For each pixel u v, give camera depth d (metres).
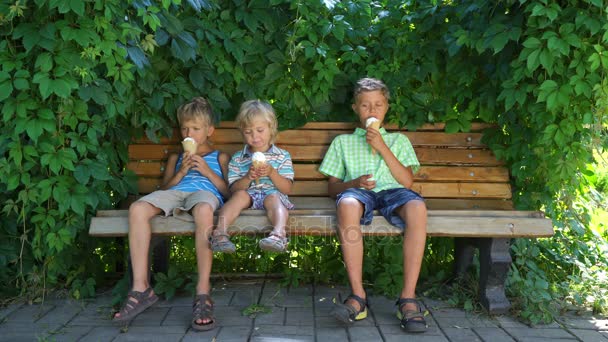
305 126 3.75
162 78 3.60
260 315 3.06
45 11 2.79
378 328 2.88
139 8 2.98
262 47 3.77
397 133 3.56
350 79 3.80
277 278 3.79
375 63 3.85
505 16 3.13
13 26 2.85
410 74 3.70
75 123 2.97
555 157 3.37
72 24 2.81
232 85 3.81
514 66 3.12
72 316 3.02
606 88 2.99
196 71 3.54
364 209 3.02
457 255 3.59
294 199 3.60
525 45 2.96
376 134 3.26
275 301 3.32
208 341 2.67
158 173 3.61
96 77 2.94
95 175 3.02
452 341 2.70
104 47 2.86
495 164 3.67
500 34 3.04
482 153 3.69
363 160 3.46
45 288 3.28
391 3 3.82
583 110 3.15
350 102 3.91
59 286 3.43
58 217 3.13
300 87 3.85
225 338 2.71
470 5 3.36
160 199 3.02
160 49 3.47
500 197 3.61
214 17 3.62
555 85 3.03
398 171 3.30
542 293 3.13
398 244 3.63
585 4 2.98
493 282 3.11
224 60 3.67
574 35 2.91
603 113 3.13
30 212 3.19
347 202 2.96
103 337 2.71
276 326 2.89
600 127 3.16
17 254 3.26
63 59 2.79
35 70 2.84
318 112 3.88
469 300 3.19
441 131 3.74
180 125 3.47
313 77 3.77
